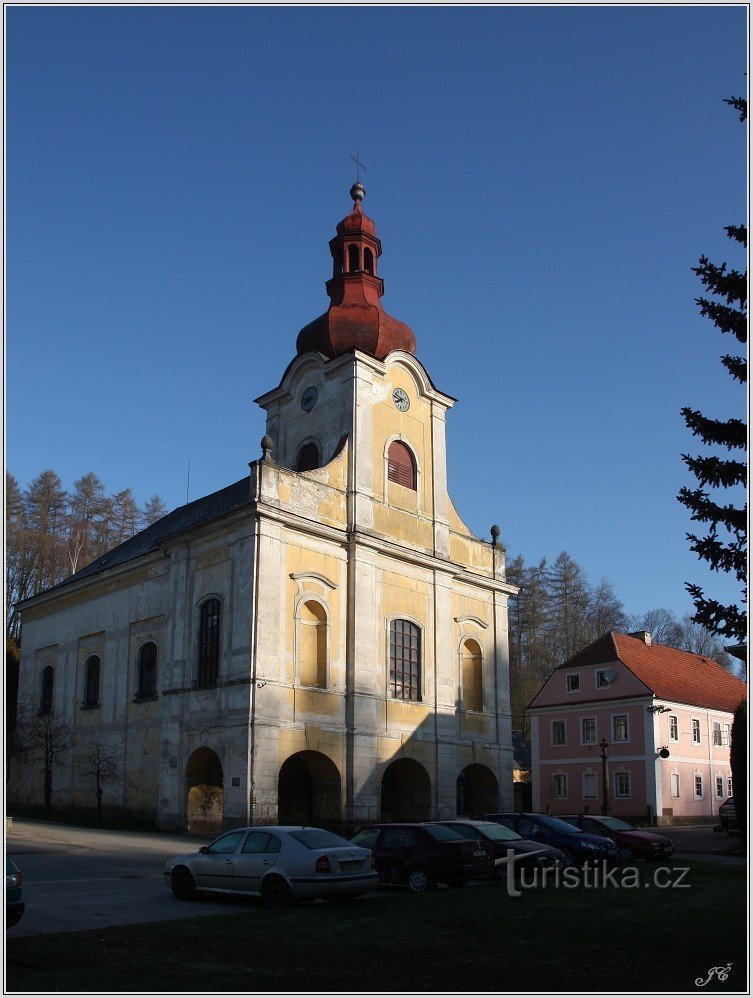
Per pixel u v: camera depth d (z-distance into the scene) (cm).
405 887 1923
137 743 3709
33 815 3912
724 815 4375
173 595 3547
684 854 3094
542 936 1310
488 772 4022
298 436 3912
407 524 3834
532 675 7775
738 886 1903
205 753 3256
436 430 4084
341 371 3797
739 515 1593
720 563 1602
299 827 1712
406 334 4066
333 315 3950
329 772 3325
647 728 5344
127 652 3912
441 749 3716
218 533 3388
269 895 1596
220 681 3191
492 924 1401
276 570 3234
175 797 3269
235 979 1026
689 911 1527
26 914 1482
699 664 6206
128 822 3569
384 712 3503
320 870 1587
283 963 1124
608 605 8369
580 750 5672
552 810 5744
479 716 4025
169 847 2716
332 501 3531
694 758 5547
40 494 7394
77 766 4094
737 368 1616
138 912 1530
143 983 998
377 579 3609
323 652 3384
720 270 1655
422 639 3775
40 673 4588
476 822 2259
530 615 8006
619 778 5425
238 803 2984
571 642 7962
